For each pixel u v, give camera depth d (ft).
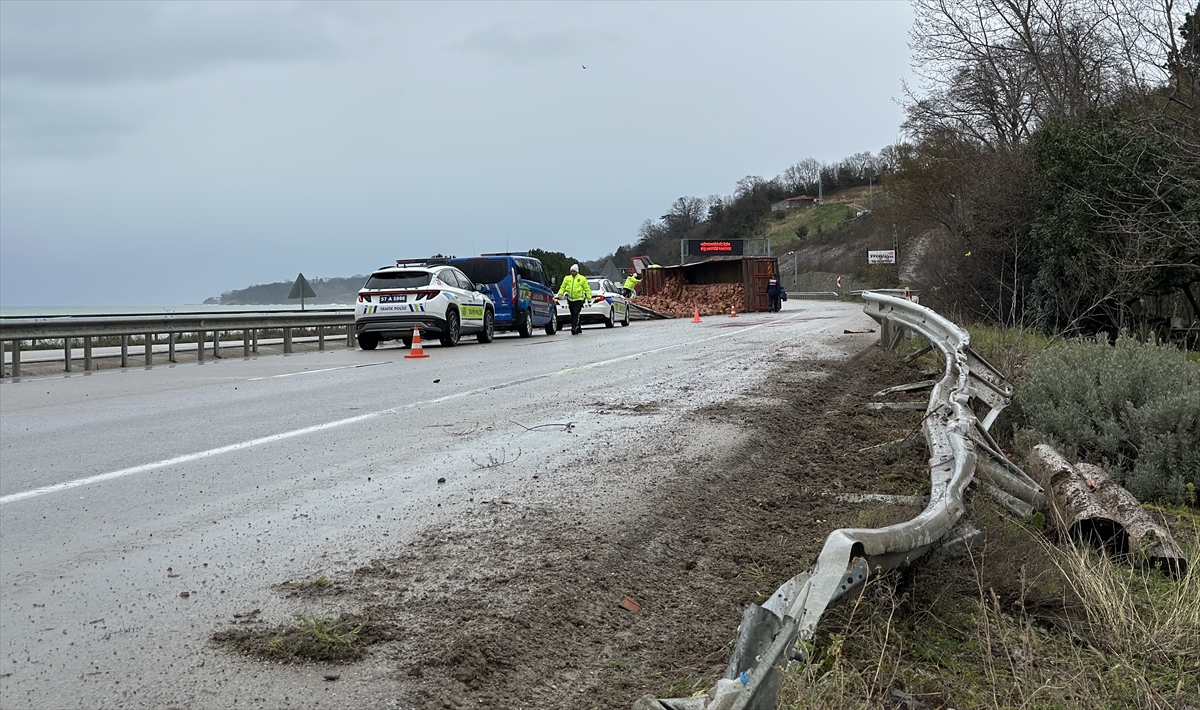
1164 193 56.29
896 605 13.37
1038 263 72.64
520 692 12.24
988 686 12.26
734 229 491.72
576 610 14.93
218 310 122.62
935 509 15.24
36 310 195.31
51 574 16.55
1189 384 27.14
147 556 17.49
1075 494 18.95
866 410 34.14
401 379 47.98
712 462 25.18
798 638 10.50
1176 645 13.74
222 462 26.23
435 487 22.71
